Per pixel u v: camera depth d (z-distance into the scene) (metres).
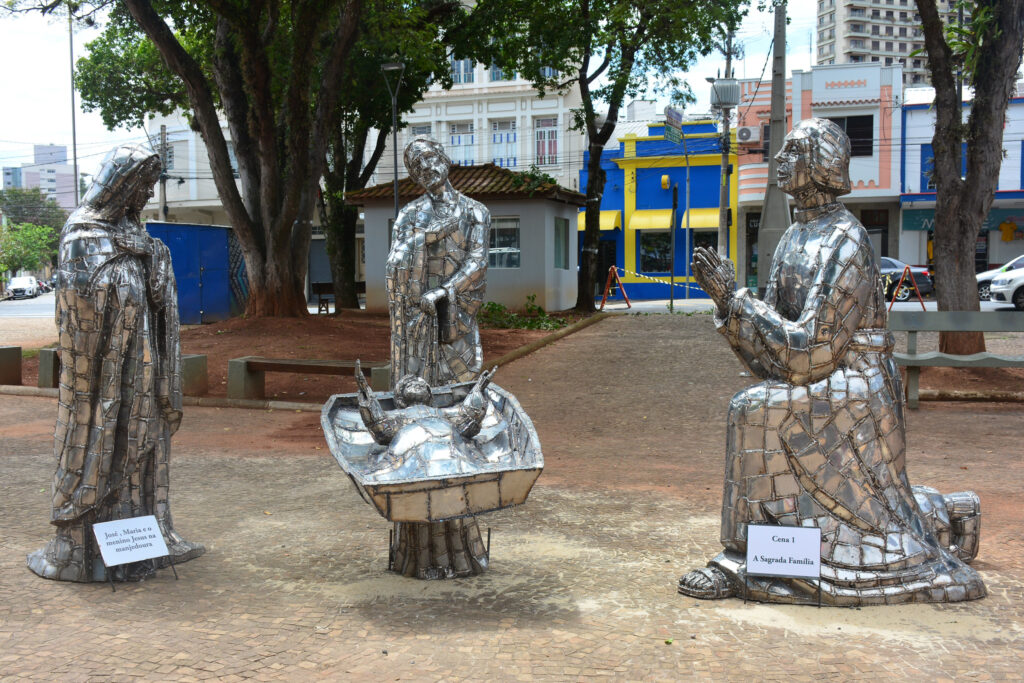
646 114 42.66
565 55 23.41
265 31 18.53
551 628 4.41
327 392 12.80
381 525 6.36
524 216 24.36
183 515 6.63
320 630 4.39
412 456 4.51
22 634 4.34
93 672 3.90
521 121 40.16
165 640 4.26
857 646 4.10
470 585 5.08
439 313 5.80
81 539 5.09
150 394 5.19
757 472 4.61
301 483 7.66
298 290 19.55
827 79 33.59
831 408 4.49
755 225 35.84
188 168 40.75
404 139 41.22
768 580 4.65
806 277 4.54
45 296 52.78
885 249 34.69
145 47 25.19
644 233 36.78
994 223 32.94
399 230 5.82
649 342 18.44
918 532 4.67
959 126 12.91
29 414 11.31
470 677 3.84
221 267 22.23
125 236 5.06
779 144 13.41
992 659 3.95
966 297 13.03
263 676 3.86
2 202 74.56
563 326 21.16
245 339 16.52
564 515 6.61
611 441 9.55
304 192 19.31
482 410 4.91
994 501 6.84
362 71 23.91
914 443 9.17
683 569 5.32
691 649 4.10
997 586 4.89
